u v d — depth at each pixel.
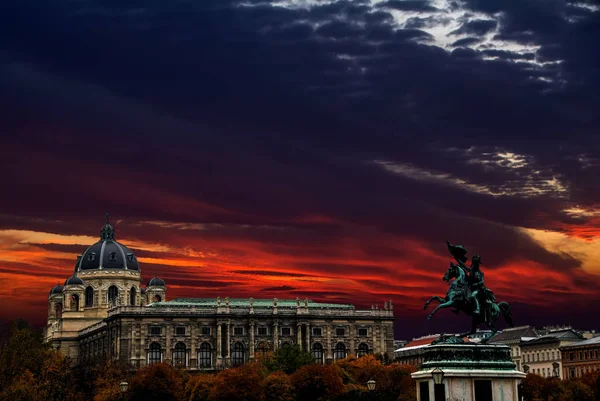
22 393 189.50
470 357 70.75
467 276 73.56
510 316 74.12
